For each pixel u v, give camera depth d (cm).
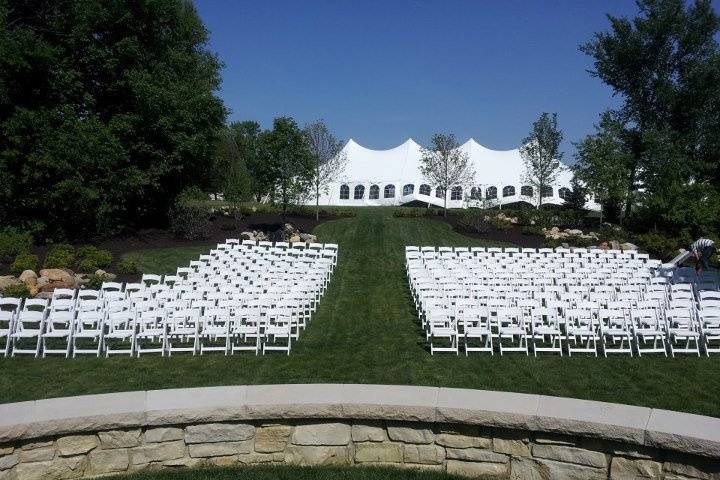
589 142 3359
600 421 459
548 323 1379
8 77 2502
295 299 1435
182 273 2255
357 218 3716
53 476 473
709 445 425
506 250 2456
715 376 1059
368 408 497
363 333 1398
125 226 2966
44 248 2453
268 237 2927
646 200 3356
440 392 526
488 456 490
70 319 1179
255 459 506
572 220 3538
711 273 2027
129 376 1037
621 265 2217
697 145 4062
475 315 1247
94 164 2606
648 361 1167
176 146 2972
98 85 2947
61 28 2773
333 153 4047
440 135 4150
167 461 495
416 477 488
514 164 5081
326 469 497
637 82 4169
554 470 474
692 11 4003
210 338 1294
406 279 2155
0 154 2478
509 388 986
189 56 3173
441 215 3819
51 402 501
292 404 499
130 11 2830
